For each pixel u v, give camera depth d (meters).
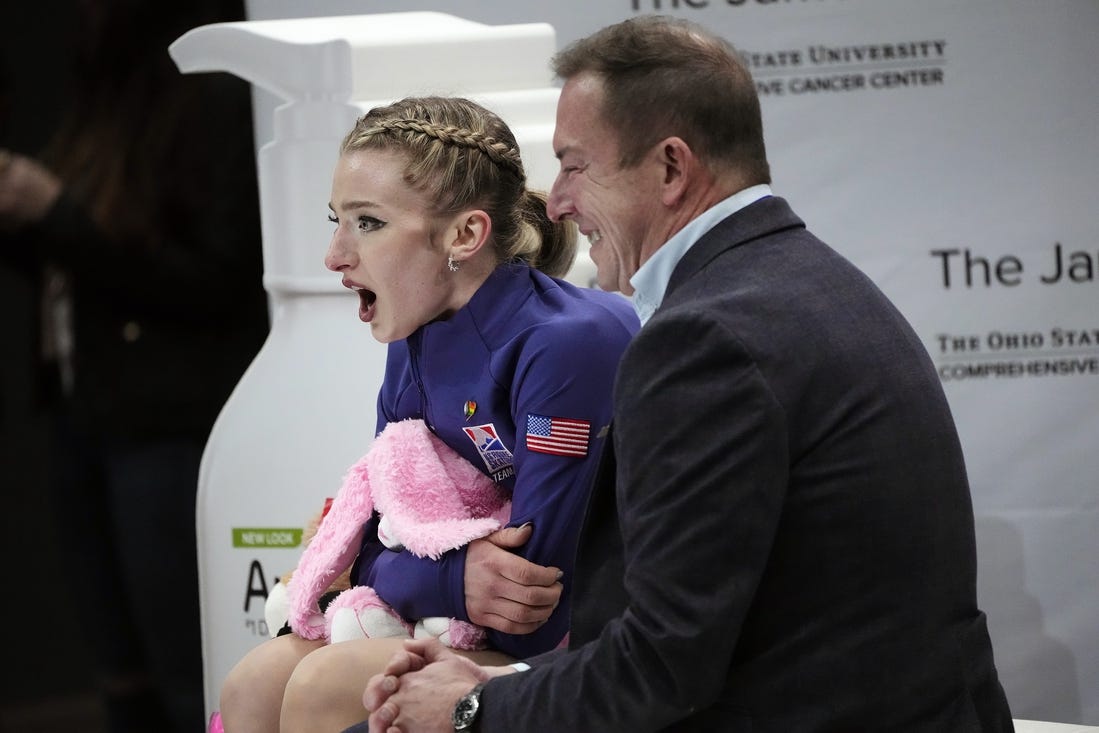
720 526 4.37
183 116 8.49
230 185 8.57
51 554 10.48
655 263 5.00
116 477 9.01
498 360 5.78
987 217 9.59
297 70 7.30
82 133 8.51
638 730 4.52
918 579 4.67
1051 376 9.66
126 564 9.20
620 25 5.06
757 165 5.02
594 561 4.99
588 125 4.96
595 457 5.61
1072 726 7.10
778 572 4.62
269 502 7.52
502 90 7.98
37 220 8.39
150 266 8.49
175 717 9.51
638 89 4.87
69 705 10.62
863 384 4.65
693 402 4.45
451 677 4.97
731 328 4.50
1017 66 9.45
